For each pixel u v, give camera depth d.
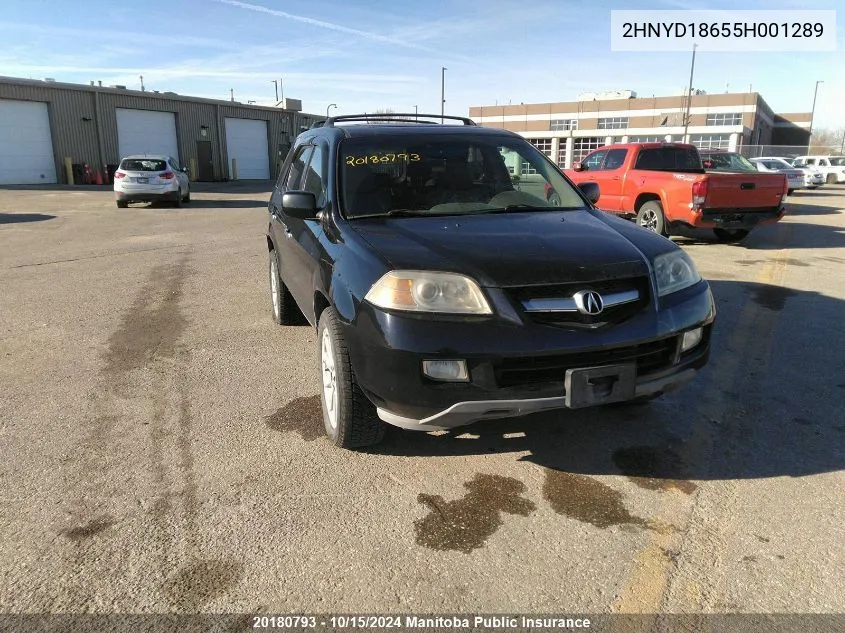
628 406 3.97
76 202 20.11
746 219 9.76
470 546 2.62
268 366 4.72
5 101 27.52
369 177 3.88
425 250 3.01
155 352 5.05
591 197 4.39
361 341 2.89
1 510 2.85
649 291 3.01
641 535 2.69
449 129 4.44
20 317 6.08
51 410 3.94
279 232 5.15
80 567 2.47
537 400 2.77
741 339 5.29
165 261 9.18
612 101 75.44
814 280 7.65
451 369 2.74
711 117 70.62
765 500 2.94
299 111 42.84
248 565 2.50
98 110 30.72
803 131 98.19
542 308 2.78
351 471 3.21
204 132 36.03
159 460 3.31
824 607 2.25
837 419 3.78
